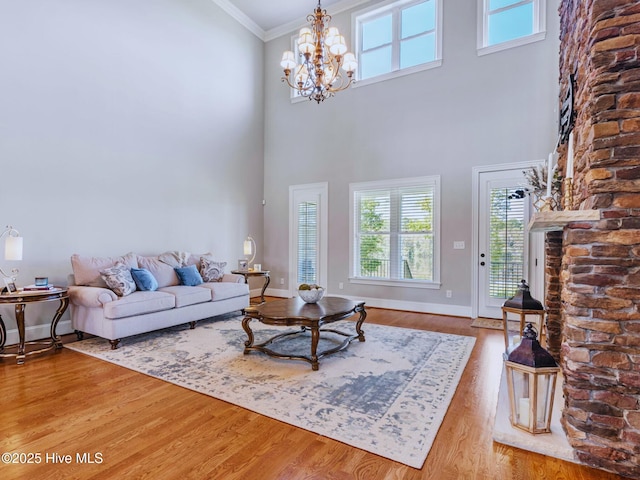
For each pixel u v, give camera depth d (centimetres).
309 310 337
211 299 465
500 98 484
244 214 670
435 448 191
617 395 172
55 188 404
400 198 562
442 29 525
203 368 306
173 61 538
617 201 172
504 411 220
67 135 414
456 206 514
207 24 593
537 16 468
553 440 188
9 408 235
